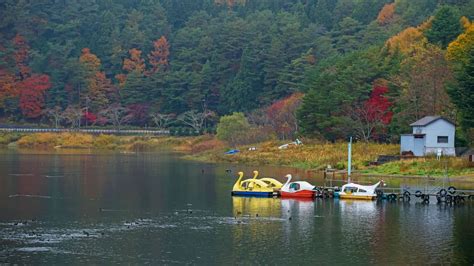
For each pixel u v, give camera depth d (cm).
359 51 16800
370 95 12938
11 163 11719
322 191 7331
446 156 9806
